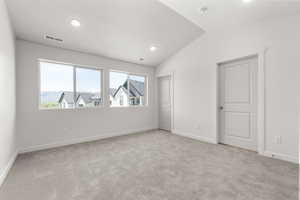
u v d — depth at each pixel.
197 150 2.97
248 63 2.95
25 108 2.90
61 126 3.32
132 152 2.88
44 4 2.18
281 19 2.42
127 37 3.28
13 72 2.56
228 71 3.27
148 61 4.65
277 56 2.47
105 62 4.04
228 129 3.30
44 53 3.11
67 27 2.69
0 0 1.86
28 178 1.92
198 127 3.81
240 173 2.02
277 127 2.48
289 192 1.59
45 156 2.67
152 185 1.75
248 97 2.96
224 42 3.21
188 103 4.05
